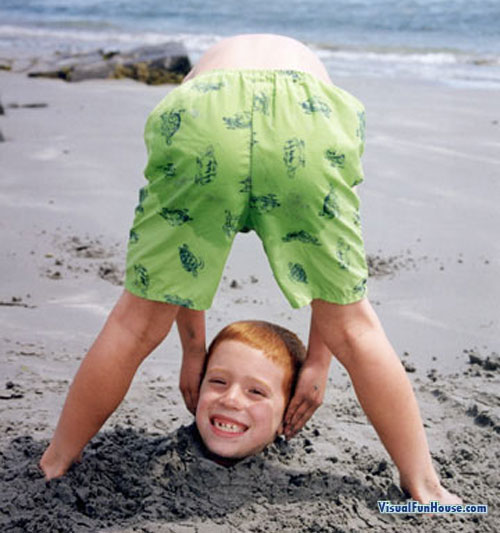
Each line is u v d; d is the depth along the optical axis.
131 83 13.09
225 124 2.66
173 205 2.71
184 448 3.12
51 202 6.40
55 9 24.61
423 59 15.58
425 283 5.12
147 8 23.86
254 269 5.32
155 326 2.85
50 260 5.30
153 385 3.87
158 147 2.72
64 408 2.95
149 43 18.31
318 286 2.76
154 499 2.89
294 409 3.16
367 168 7.43
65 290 4.89
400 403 2.86
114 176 7.14
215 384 3.08
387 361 2.83
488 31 18.69
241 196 2.68
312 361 3.16
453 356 4.26
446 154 7.96
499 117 9.71
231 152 2.64
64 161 7.54
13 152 7.80
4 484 2.96
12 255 5.35
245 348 3.07
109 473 3.04
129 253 2.81
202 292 2.74
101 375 2.85
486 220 6.21
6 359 4.03
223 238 2.72
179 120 2.69
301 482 3.02
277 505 2.90
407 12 21.19
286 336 3.21
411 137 8.63
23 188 6.71
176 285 2.74
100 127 9.05
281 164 2.65
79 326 4.45
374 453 3.29
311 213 2.69
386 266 5.38
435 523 2.84
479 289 5.05
